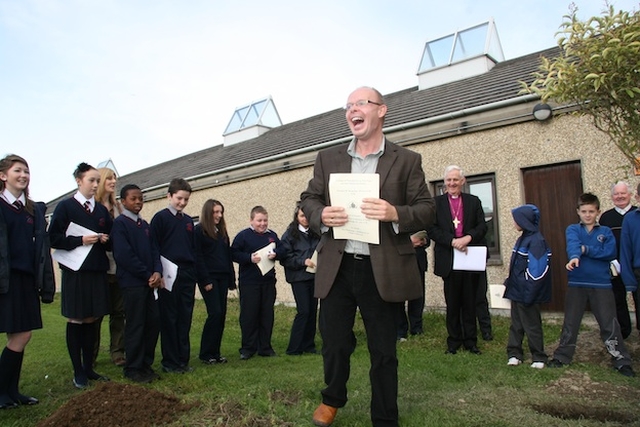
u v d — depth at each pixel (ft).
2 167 11.90
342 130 35.96
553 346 18.13
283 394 12.30
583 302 15.37
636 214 14.76
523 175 24.36
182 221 16.47
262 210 19.77
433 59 38.06
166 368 15.49
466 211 17.94
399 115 31.65
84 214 14.23
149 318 14.73
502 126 24.80
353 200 9.22
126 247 14.01
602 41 9.52
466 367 15.11
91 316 13.84
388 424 9.41
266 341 18.69
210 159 53.31
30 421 10.72
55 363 16.70
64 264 13.58
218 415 10.62
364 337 20.72
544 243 15.61
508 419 10.52
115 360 16.93
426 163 27.61
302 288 18.99
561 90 10.43
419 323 21.25
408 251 9.53
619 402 11.74
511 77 29.53
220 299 18.12
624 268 14.80
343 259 9.73
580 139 22.29
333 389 9.93
